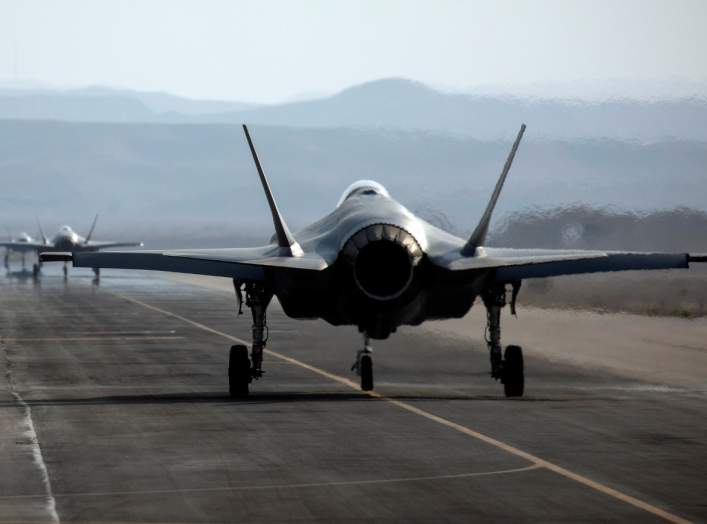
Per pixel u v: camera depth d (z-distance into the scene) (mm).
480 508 45438
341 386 87375
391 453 57094
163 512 45062
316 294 75750
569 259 74625
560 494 47812
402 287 74562
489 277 77000
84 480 50969
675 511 44875
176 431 64125
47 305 192875
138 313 175000
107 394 82062
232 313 175625
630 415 70000
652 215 190125
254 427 65375
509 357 79125
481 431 63625
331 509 45406
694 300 166625
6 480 50969
